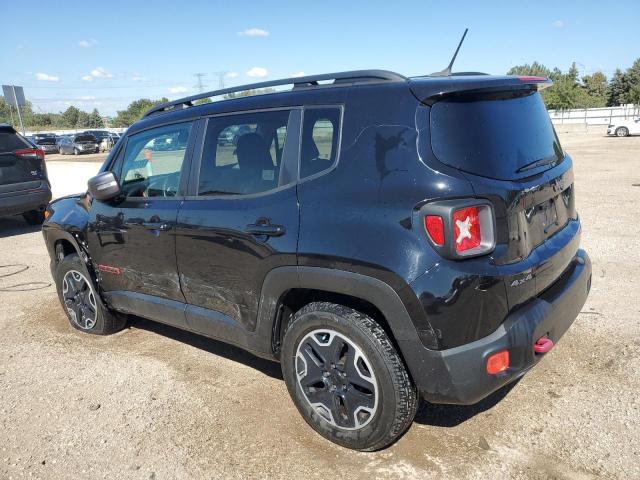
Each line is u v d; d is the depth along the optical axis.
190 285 3.73
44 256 8.04
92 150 43.75
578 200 10.20
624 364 3.77
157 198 3.97
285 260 3.04
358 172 2.83
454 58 3.23
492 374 2.61
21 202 9.48
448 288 2.53
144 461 3.05
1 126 9.30
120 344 4.68
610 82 89.62
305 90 3.20
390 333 2.87
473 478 2.75
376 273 2.68
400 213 2.64
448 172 2.59
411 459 2.93
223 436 3.24
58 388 3.93
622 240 7.02
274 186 3.20
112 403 3.69
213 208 3.48
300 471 2.89
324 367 3.03
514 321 2.67
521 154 2.91
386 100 2.83
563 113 54.84
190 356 4.37
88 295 4.86
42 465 3.06
